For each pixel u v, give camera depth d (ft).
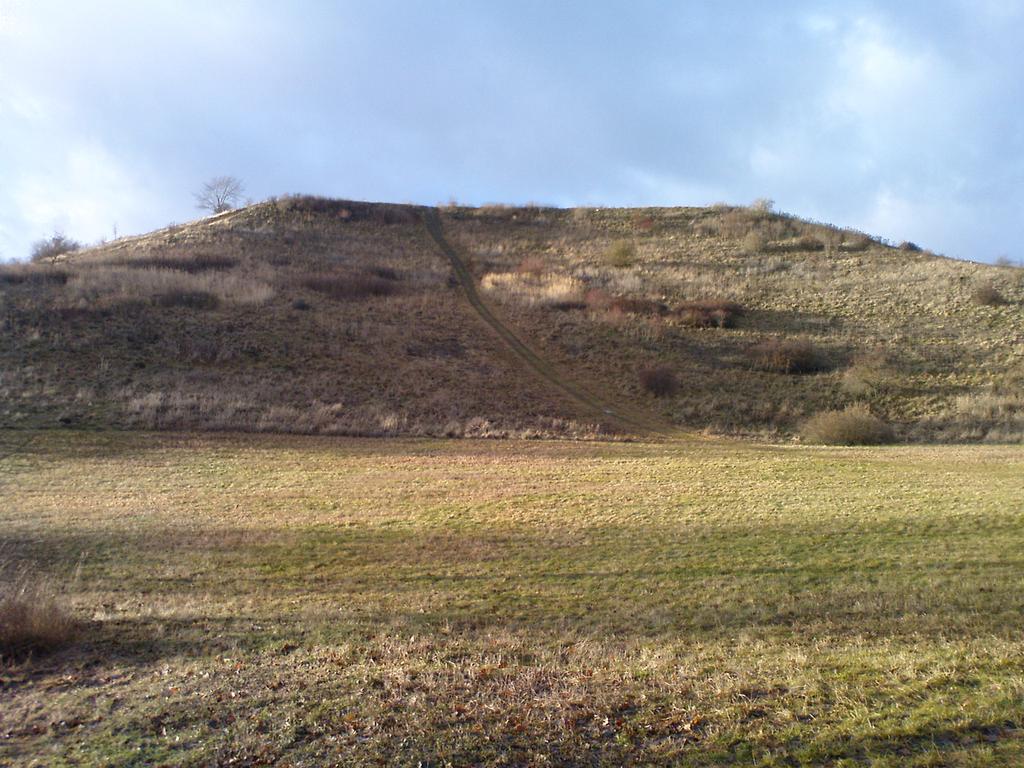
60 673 25.23
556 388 119.14
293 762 17.51
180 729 19.43
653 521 52.65
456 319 143.64
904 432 105.40
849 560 42.80
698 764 17.39
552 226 242.99
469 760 17.61
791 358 127.85
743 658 26.37
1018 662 22.99
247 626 31.78
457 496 61.77
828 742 17.99
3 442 77.82
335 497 61.41
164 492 62.64
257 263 167.53
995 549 43.62
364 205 241.55
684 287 174.40
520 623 33.50
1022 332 137.28
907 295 164.14
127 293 127.75
